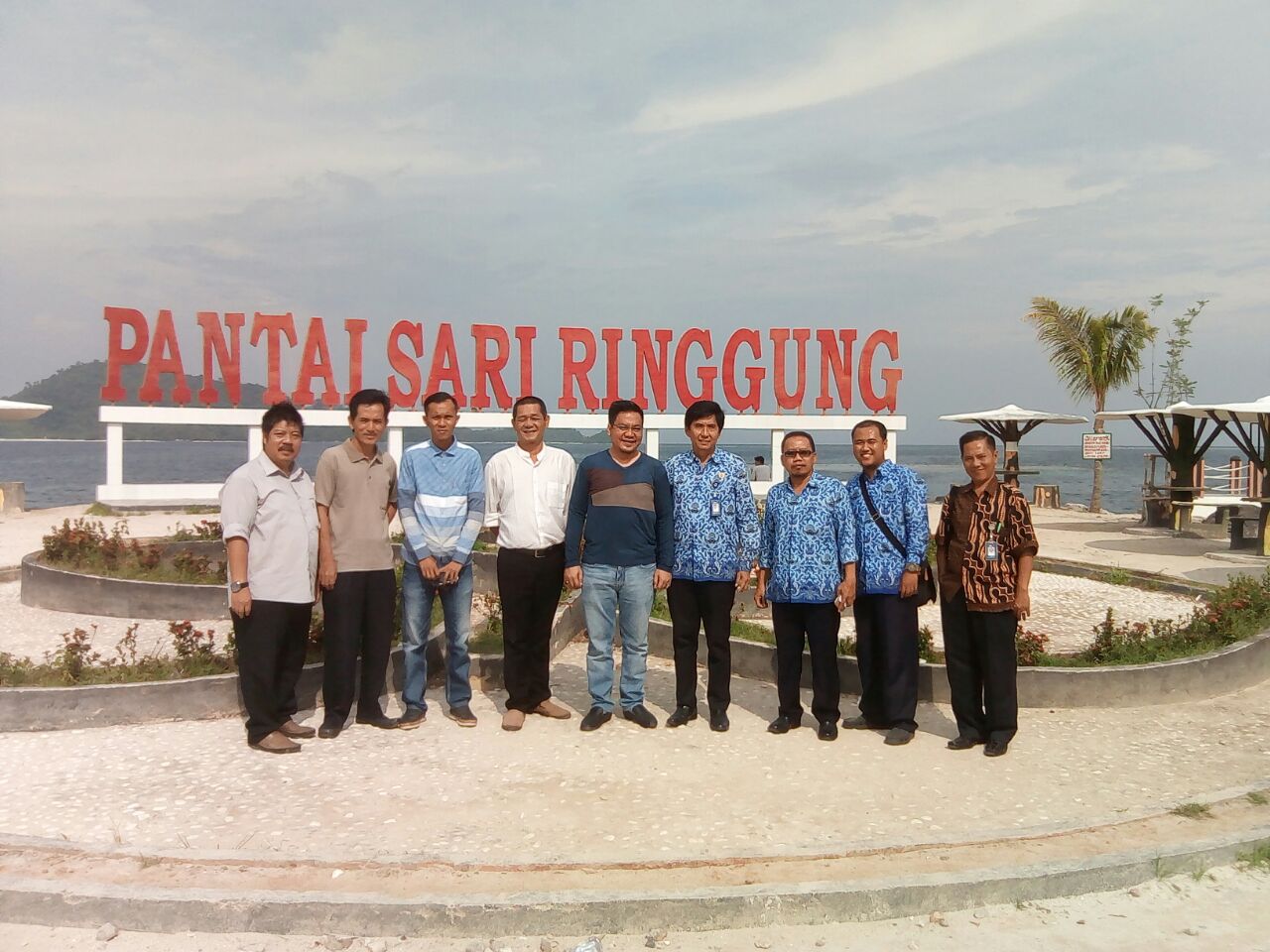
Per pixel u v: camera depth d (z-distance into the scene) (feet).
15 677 20.71
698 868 12.65
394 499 20.76
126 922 11.71
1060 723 20.17
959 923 11.90
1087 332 78.79
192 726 19.86
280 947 11.34
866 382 68.08
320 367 61.21
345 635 19.33
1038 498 89.81
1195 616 25.66
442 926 11.55
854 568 19.40
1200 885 12.91
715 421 19.81
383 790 15.96
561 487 20.38
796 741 18.95
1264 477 48.67
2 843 13.21
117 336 59.26
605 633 20.01
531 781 16.43
